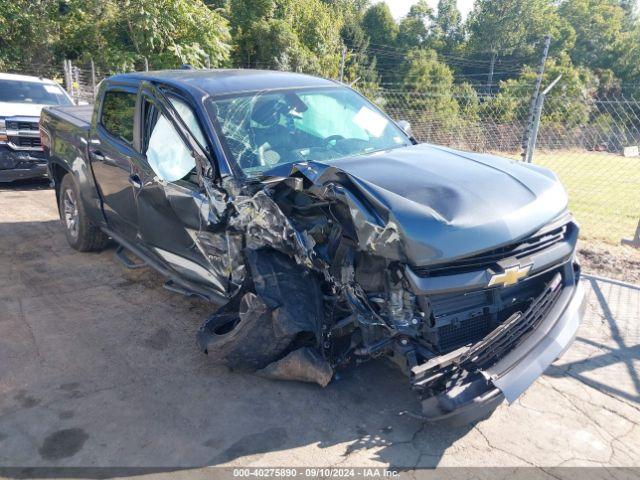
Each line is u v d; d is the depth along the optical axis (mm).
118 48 20734
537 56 64500
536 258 3271
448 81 36406
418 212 3012
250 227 3529
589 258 6441
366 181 3227
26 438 3221
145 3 19172
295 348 3551
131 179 4688
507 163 3984
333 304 3389
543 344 3229
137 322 4676
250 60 34844
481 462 3031
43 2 24359
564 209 3629
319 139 4285
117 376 3867
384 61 47406
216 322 3801
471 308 3225
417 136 12156
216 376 3869
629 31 72375
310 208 3449
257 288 3348
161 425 3342
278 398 3609
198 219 3859
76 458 3061
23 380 3809
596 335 4430
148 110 4648
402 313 3076
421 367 2908
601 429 3312
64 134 6105
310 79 4957
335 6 60531
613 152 9852
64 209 6492
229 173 3758
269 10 35781
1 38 23453
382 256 3047
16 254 6316
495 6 67750
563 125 10523
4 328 4543
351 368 3910
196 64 19641
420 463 3023
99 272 5793
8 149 8781
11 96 9773
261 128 4141
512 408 3506
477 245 3008
